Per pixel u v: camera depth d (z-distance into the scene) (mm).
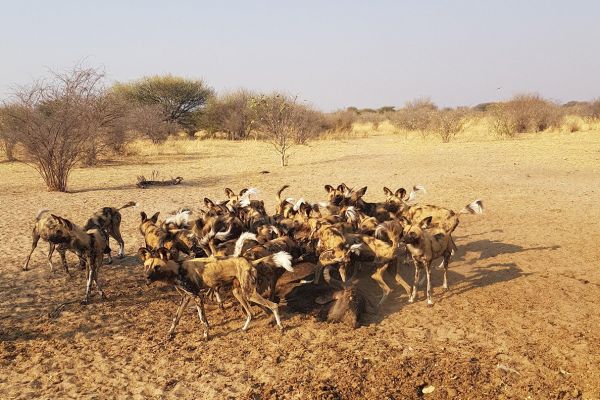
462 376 5266
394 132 43062
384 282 7172
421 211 8484
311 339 6078
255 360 5625
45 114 15555
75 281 7898
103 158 24156
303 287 7277
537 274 8023
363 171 18688
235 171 19625
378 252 7102
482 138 31750
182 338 6145
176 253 7188
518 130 34688
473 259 8820
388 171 18516
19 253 9180
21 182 17250
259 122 29000
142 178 16141
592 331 6156
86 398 4945
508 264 8516
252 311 6586
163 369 5457
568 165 19219
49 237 6988
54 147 15148
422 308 6902
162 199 14102
